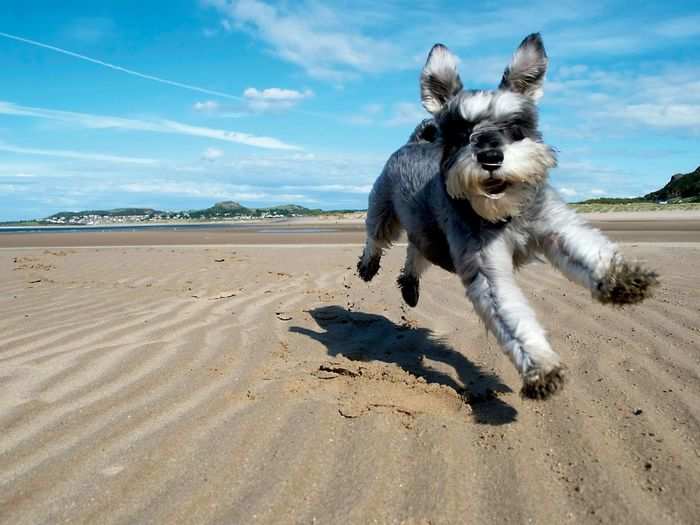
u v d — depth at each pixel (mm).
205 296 1241
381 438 565
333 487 487
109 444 564
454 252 714
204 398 670
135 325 984
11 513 460
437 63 774
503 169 641
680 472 483
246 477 504
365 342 905
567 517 440
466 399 669
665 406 605
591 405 626
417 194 848
